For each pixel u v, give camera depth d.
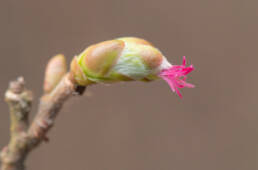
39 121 0.10
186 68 0.10
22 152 0.10
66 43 0.17
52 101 0.10
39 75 0.17
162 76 0.10
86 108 0.17
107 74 0.10
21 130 0.10
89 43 0.17
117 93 0.17
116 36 0.17
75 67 0.10
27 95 0.10
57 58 0.10
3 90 0.16
